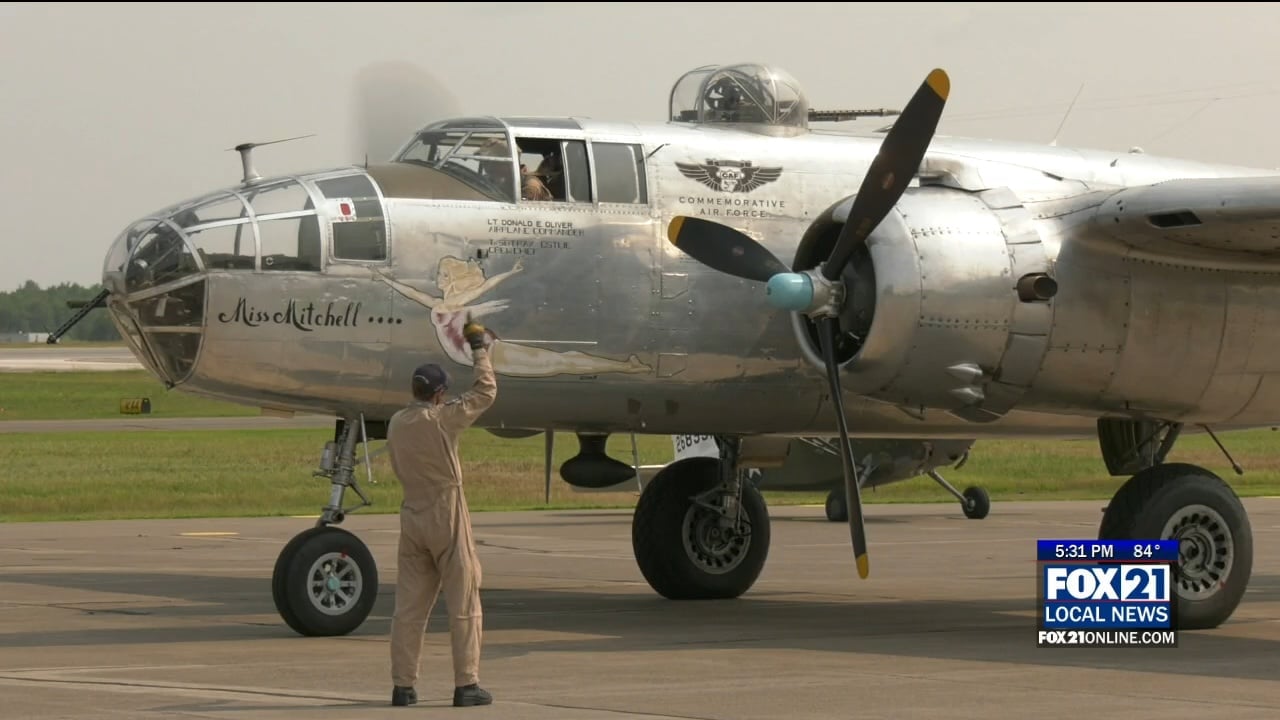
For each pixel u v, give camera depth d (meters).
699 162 17.64
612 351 16.98
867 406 18.14
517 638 16.00
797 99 18.62
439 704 11.82
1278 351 17.61
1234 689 12.67
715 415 17.81
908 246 15.95
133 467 47.84
